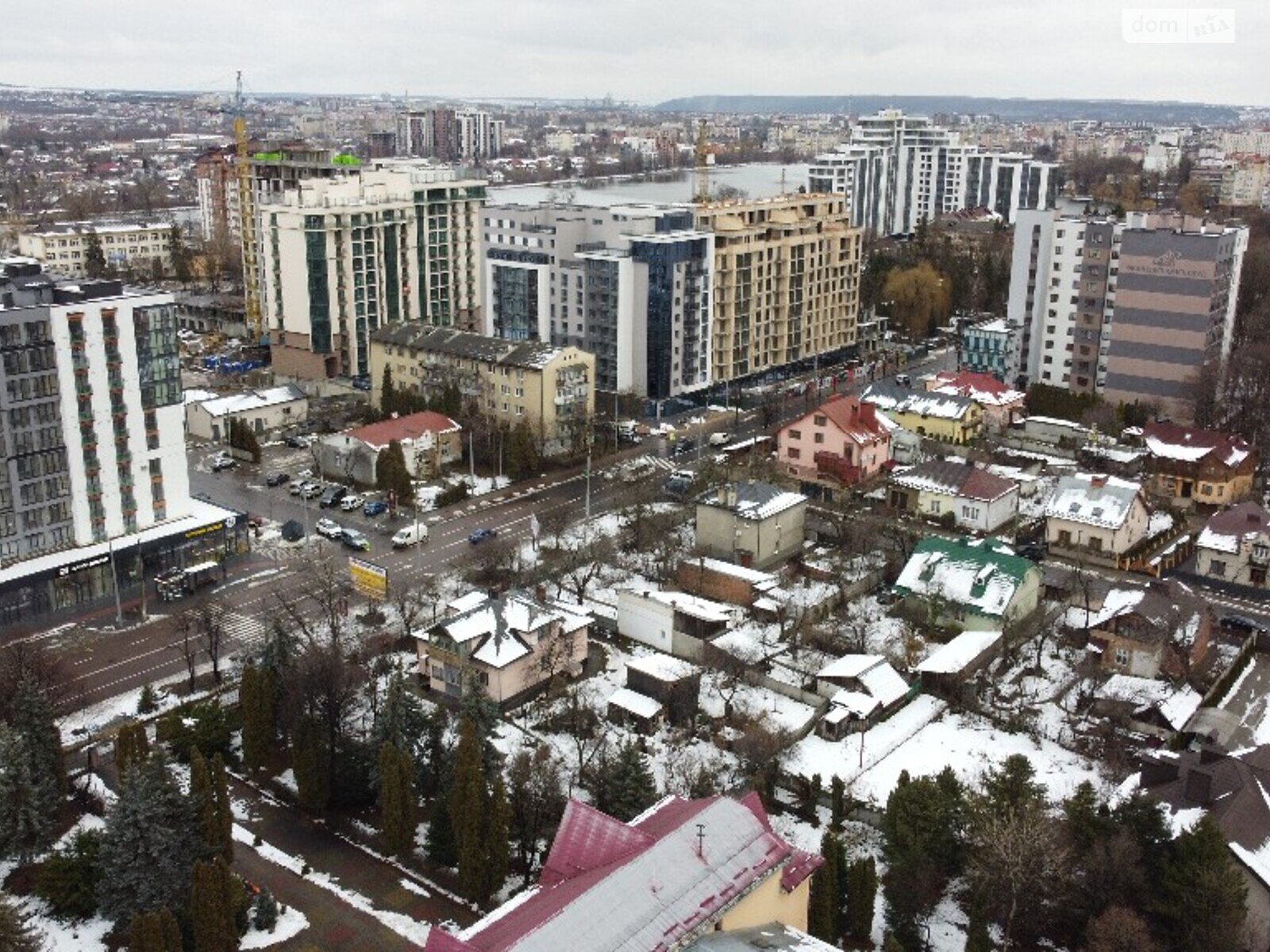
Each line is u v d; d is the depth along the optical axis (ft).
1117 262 630.33
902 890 243.81
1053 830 248.73
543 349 574.15
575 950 168.96
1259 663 371.56
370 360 648.38
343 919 255.70
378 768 286.66
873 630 378.94
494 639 335.67
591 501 507.71
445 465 552.82
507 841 260.42
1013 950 243.40
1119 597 373.61
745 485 441.68
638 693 334.85
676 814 206.39
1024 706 336.70
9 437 381.40
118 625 388.16
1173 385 611.47
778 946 185.68
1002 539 462.60
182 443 433.89
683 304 641.40
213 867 229.45
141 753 279.90
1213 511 507.30
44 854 273.95
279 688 309.83
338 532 460.14
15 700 286.87
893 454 546.67
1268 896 231.50
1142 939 221.25
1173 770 270.67
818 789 288.51
